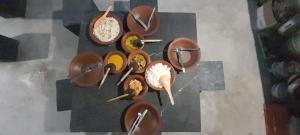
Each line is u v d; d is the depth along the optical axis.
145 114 1.66
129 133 1.62
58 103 2.40
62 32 2.65
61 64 2.58
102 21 1.79
